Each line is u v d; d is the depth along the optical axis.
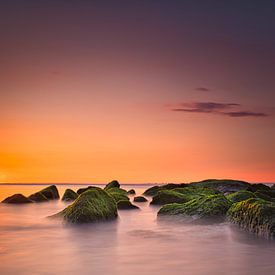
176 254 14.17
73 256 13.91
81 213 22.28
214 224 21.38
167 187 49.03
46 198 41.47
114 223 22.61
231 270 11.80
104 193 24.88
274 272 11.55
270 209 17.89
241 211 19.72
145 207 32.44
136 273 11.52
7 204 37.72
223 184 46.88
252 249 14.92
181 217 23.03
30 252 14.66
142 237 18.06
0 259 13.44
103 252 14.62
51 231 19.94
